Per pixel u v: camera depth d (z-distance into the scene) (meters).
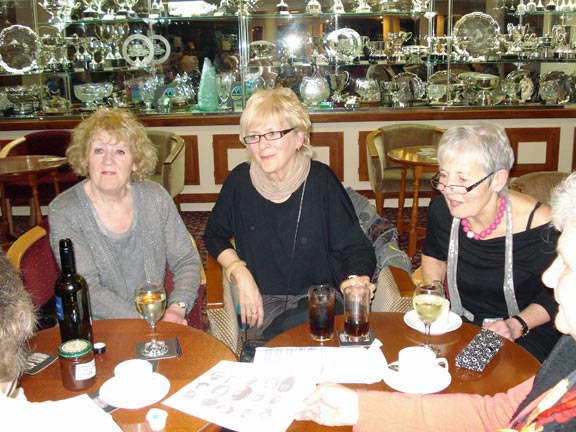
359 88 5.56
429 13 5.41
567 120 5.41
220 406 1.33
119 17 5.46
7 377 0.97
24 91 5.55
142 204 2.18
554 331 2.00
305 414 1.33
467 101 5.53
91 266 2.06
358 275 2.13
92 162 2.03
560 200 1.11
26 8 5.44
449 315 1.77
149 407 1.33
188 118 5.40
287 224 2.29
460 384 1.44
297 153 2.29
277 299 2.31
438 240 2.15
